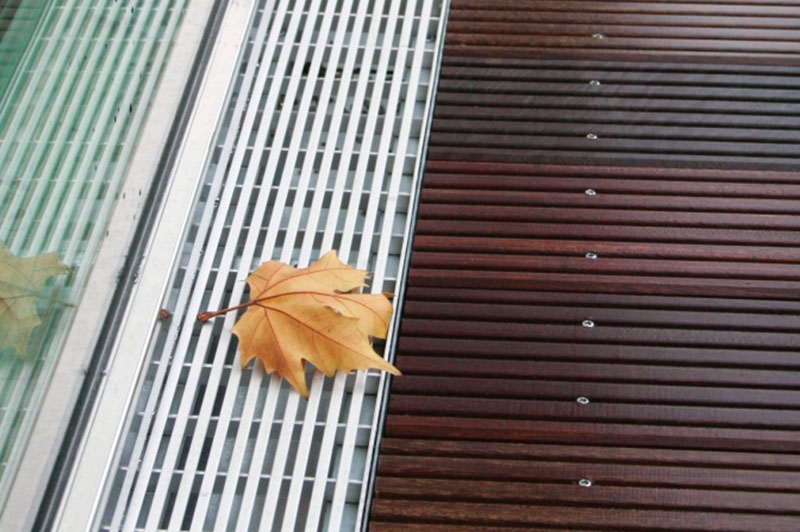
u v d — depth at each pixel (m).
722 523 1.50
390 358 1.67
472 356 1.70
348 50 2.18
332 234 1.82
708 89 2.15
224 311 1.67
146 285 1.69
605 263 1.83
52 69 1.71
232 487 1.49
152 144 1.86
